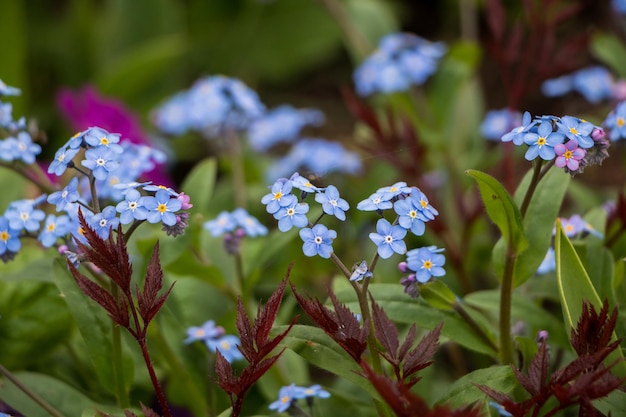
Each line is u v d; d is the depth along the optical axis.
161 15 0.88
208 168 0.49
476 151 0.67
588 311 0.37
